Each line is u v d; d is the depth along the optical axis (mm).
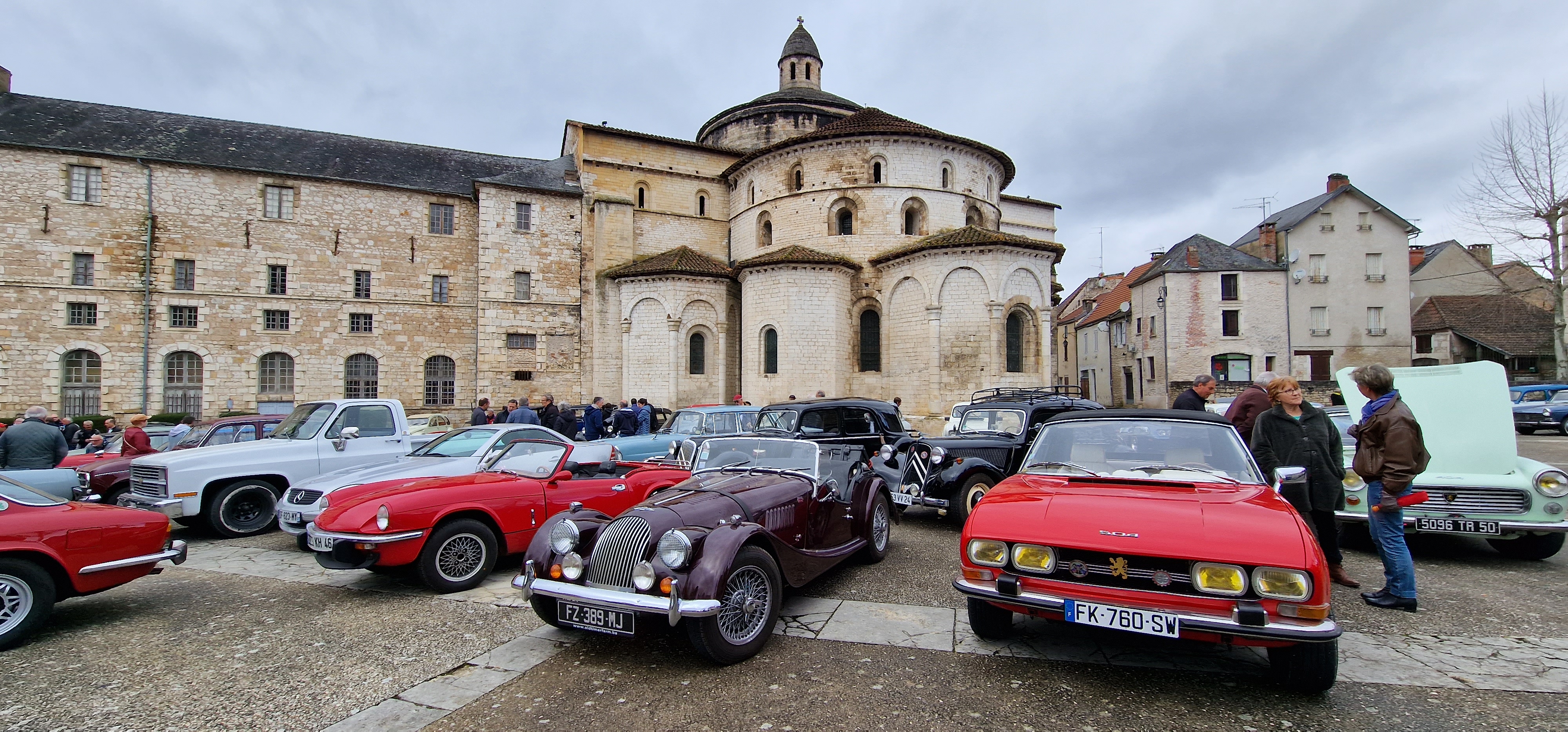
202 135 28125
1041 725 4004
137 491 9688
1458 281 40812
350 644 5539
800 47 39125
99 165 25016
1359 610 5980
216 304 26312
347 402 11273
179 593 7078
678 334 27125
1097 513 4598
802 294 25344
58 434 10664
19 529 5469
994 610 5102
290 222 27547
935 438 10883
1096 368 47219
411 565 7199
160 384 25438
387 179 29719
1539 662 4805
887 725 4055
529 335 29719
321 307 27828
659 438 13086
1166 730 3914
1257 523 4238
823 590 6887
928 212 27156
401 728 4109
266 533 10203
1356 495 7945
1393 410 5957
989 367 23828
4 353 23578
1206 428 5645
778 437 7488
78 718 4250
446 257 30141
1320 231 35594
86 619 6234
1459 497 7344
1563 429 23125
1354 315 35344
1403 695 4309
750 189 30594
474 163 33125
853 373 26562
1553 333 36312
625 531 5246
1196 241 37531
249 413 26562
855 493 7637
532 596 5305
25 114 25609
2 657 5270
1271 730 3900
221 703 4465
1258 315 35156
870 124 27875
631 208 31172
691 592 4734
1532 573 7219
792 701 4395
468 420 29969
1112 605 4273
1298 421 6773
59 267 24328
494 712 4312
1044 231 42375
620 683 4711
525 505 7656
